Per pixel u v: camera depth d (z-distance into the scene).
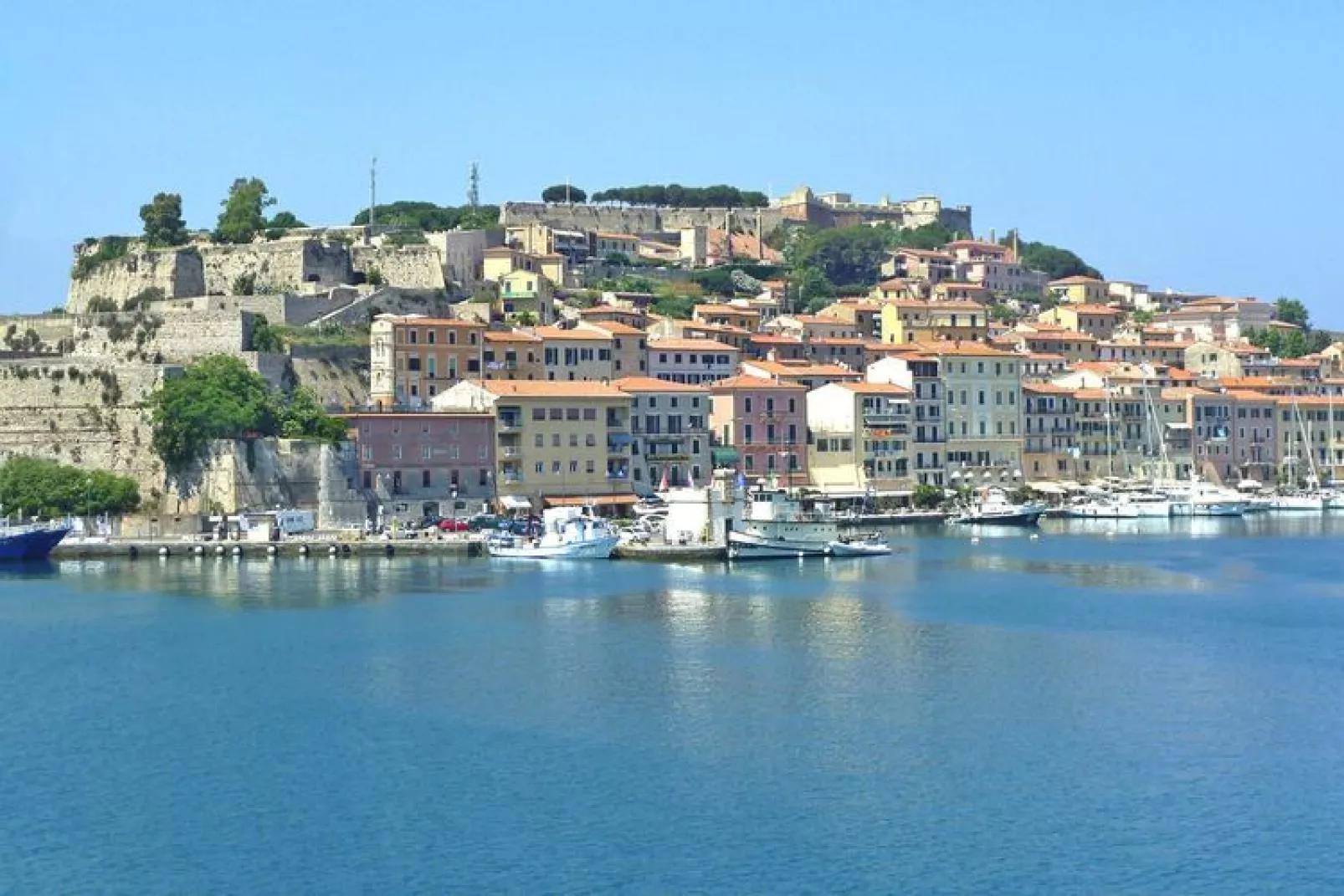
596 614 197.50
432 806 121.56
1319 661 169.00
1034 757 132.50
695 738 138.00
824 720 143.50
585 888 106.56
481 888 106.69
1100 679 159.88
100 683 159.88
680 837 115.06
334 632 184.62
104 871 110.19
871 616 196.75
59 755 135.12
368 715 146.12
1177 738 138.12
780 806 121.06
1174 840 114.19
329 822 118.44
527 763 131.38
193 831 117.25
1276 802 121.44
